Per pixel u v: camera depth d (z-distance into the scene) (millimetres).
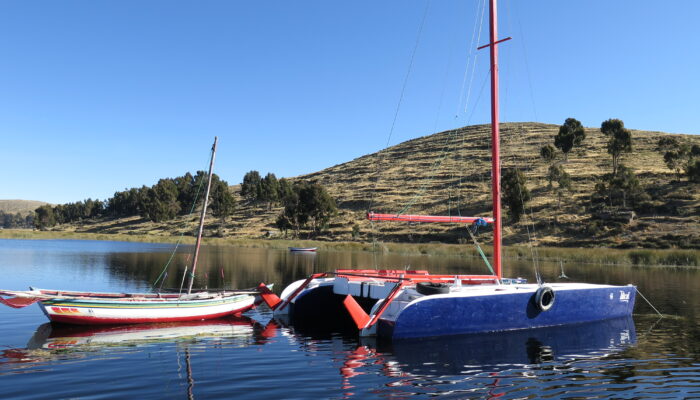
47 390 8133
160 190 167500
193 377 9141
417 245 73812
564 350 11844
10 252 53562
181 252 59406
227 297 16703
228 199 142375
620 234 74562
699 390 8609
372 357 11000
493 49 17484
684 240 67312
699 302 20891
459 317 13508
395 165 161750
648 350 11883
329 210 112188
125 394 8000
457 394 8258
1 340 12328
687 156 96438
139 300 14867
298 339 13156
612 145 107688
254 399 7852
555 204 93938
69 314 13984
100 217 198375
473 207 100688
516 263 46781
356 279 16406
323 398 7949
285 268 37031
